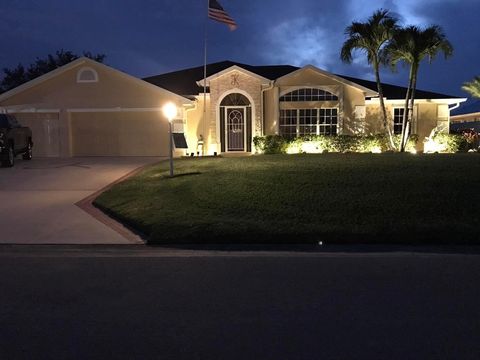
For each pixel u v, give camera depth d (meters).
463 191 11.48
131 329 5.05
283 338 4.78
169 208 11.05
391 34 21.20
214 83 22.84
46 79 22.97
